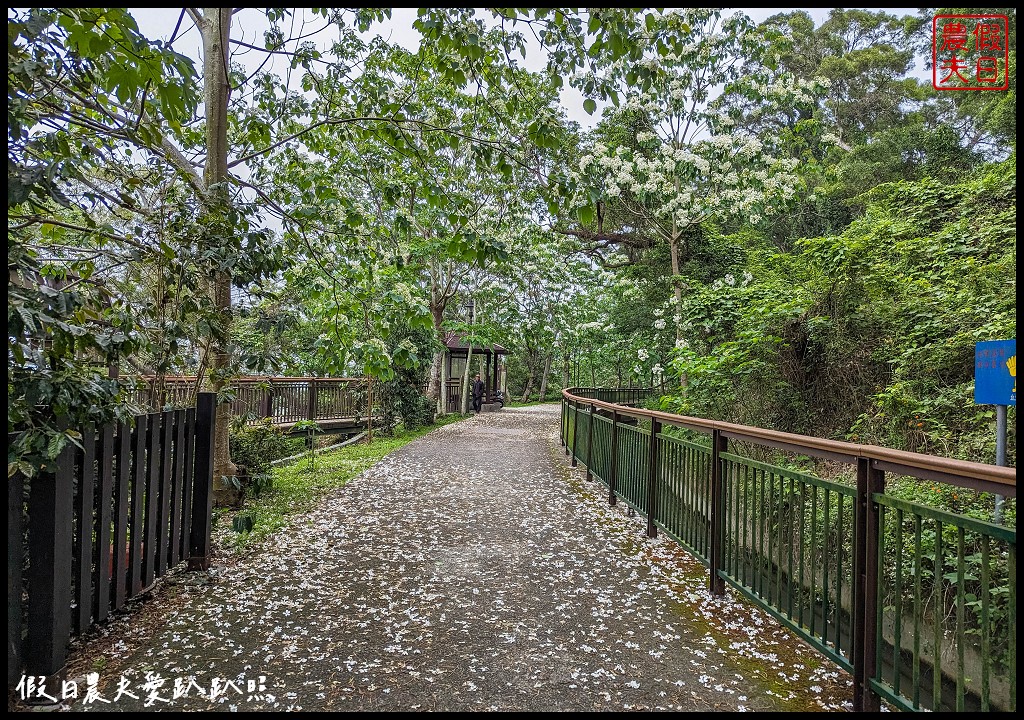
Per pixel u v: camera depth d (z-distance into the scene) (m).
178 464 3.43
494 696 2.21
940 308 5.23
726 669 2.48
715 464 3.43
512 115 5.05
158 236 3.51
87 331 2.30
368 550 4.13
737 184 10.28
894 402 5.19
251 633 2.73
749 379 7.19
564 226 14.48
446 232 10.45
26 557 2.25
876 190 7.73
